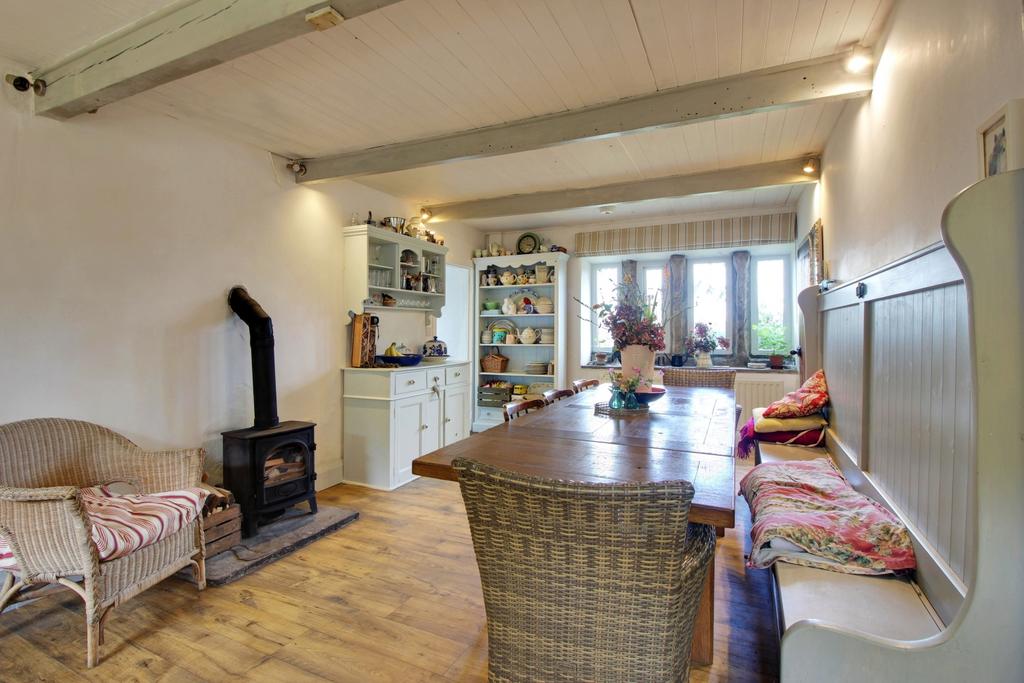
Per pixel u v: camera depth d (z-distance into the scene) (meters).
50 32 2.02
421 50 2.18
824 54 2.23
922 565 1.45
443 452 1.85
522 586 1.28
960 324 1.26
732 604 2.24
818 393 3.07
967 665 1.02
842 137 2.82
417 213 4.99
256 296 3.34
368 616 2.16
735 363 5.27
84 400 2.46
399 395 3.98
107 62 2.08
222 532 2.67
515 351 6.16
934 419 1.42
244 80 2.44
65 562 1.83
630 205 4.90
